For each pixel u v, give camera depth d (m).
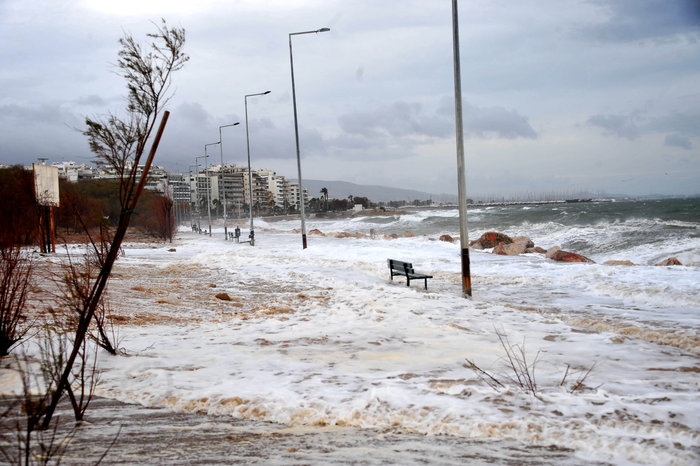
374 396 5.28
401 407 4.98
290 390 5.69
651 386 5.69
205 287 18.03
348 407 5.03
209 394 5.59
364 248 32.94
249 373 6.62
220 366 7.06
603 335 8.88
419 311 11.75
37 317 9.58
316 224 129.00
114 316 11.01
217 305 14.08
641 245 33.22
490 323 10.23
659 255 28.20
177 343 8.81
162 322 11.09
